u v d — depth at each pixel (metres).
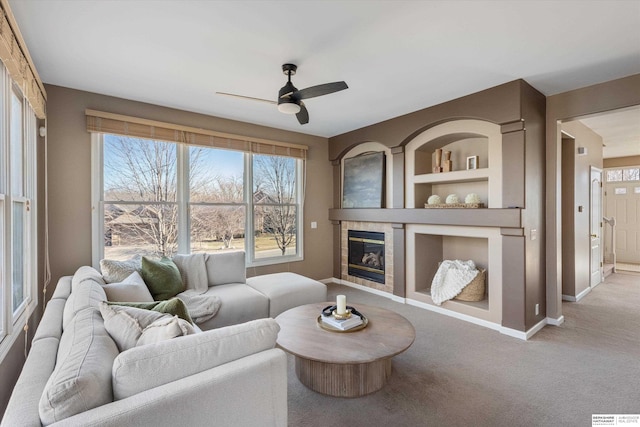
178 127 3.76
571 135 4.17
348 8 1.92
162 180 3.76
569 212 4.32
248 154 4.52
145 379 1.10
